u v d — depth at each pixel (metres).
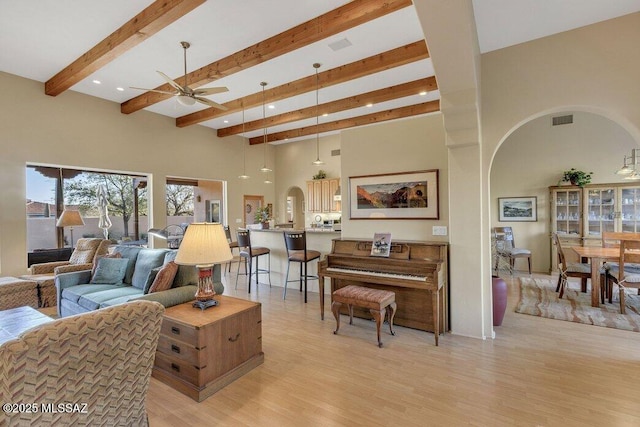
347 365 2.68
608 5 2.63
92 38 3.75
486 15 2.73
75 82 4.62
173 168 6.99
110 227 6.88
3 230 4.70
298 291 5.27
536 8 2.65
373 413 2.04
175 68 4.55
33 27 3.51
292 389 2.33
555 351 2.90
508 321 3.71
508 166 6.90
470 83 2.70
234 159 8.55
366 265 3.59
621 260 3.89
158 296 2.76
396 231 3.96
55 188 6.04
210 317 2.41
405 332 3.39
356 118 7.27
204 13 3.29
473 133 3.09
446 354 2.86
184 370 2.31
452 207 3.34
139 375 1.44
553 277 6.08
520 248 6.79
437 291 3.02
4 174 4.69
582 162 6.26
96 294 3.43
